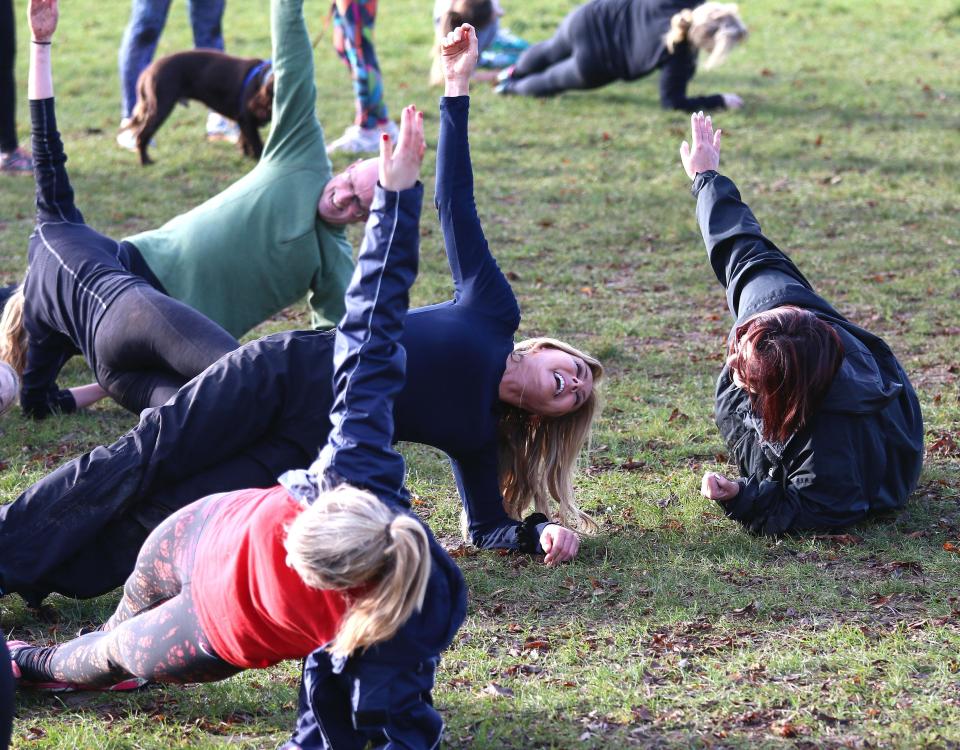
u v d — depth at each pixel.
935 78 35.50
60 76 37.66
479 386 9.91
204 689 8.98
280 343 9.67
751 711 8.53
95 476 9.22
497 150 28.80
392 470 7.27
